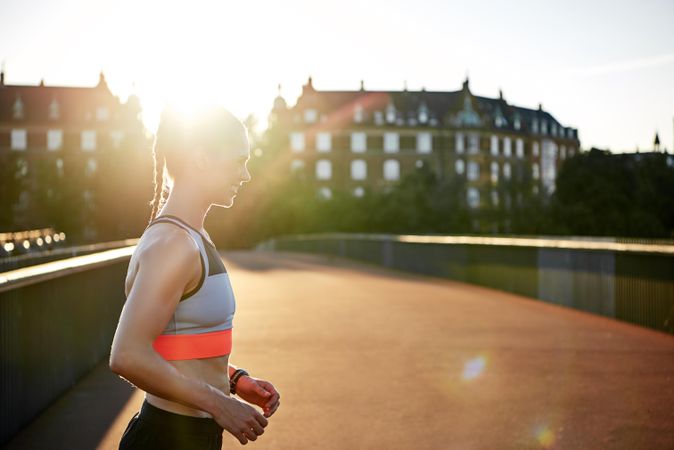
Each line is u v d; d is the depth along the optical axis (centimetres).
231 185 207
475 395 606
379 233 7631
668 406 569
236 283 1719
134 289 185
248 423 190
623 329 988
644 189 6681
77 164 7669
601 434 495
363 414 546
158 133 207
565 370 710
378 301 1327
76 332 668
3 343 463
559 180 7406
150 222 205
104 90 10275
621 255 1073
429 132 10462
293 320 1071
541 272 1365
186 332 196
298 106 10256
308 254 3891
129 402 579
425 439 484
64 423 516
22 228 7575
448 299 1373
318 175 10169
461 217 7838
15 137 10069
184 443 200
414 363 745
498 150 11275
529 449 462
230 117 208
